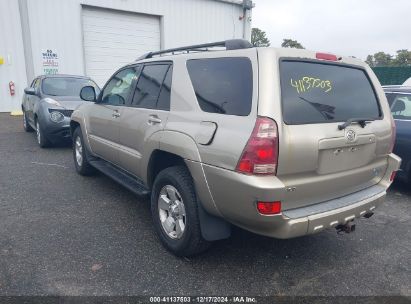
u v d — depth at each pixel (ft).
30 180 17.49
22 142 27.30
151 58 12.82
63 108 23.68
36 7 41.22
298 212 8.38
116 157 14.11
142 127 11.70
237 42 9.52
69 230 12.00
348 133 9.07
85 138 16.80
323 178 8.80
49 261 9.98
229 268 9.96
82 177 18.15
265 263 10.29
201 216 9.48
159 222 11.00
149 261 10.15
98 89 28.12
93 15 45.55
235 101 8.61
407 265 10.43
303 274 9.81
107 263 9.98
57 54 43.47
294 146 8.03
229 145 8.25
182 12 51.57
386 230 12.82
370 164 10.26
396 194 16.87
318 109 8.84
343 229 9.59
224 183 8.39
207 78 9.71
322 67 9.45
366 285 9.37
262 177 7.84
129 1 46.91
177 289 8.92
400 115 16.51
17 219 12.79
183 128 9.73
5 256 10.18
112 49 47.85
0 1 39.99
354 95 10.02
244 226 8.67
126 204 14.52
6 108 42.70
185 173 10.02
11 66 41.83
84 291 8.69
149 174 11.66
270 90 8.05
